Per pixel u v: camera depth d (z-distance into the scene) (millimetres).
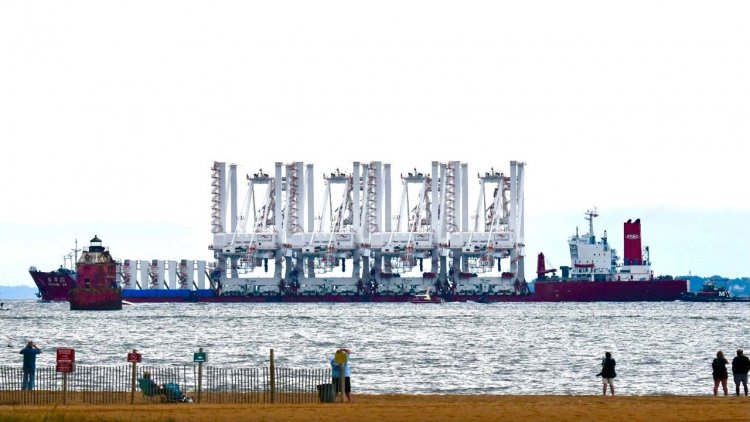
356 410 195000
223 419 181750
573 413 188750
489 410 194750
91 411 193250
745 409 193500
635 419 180625
